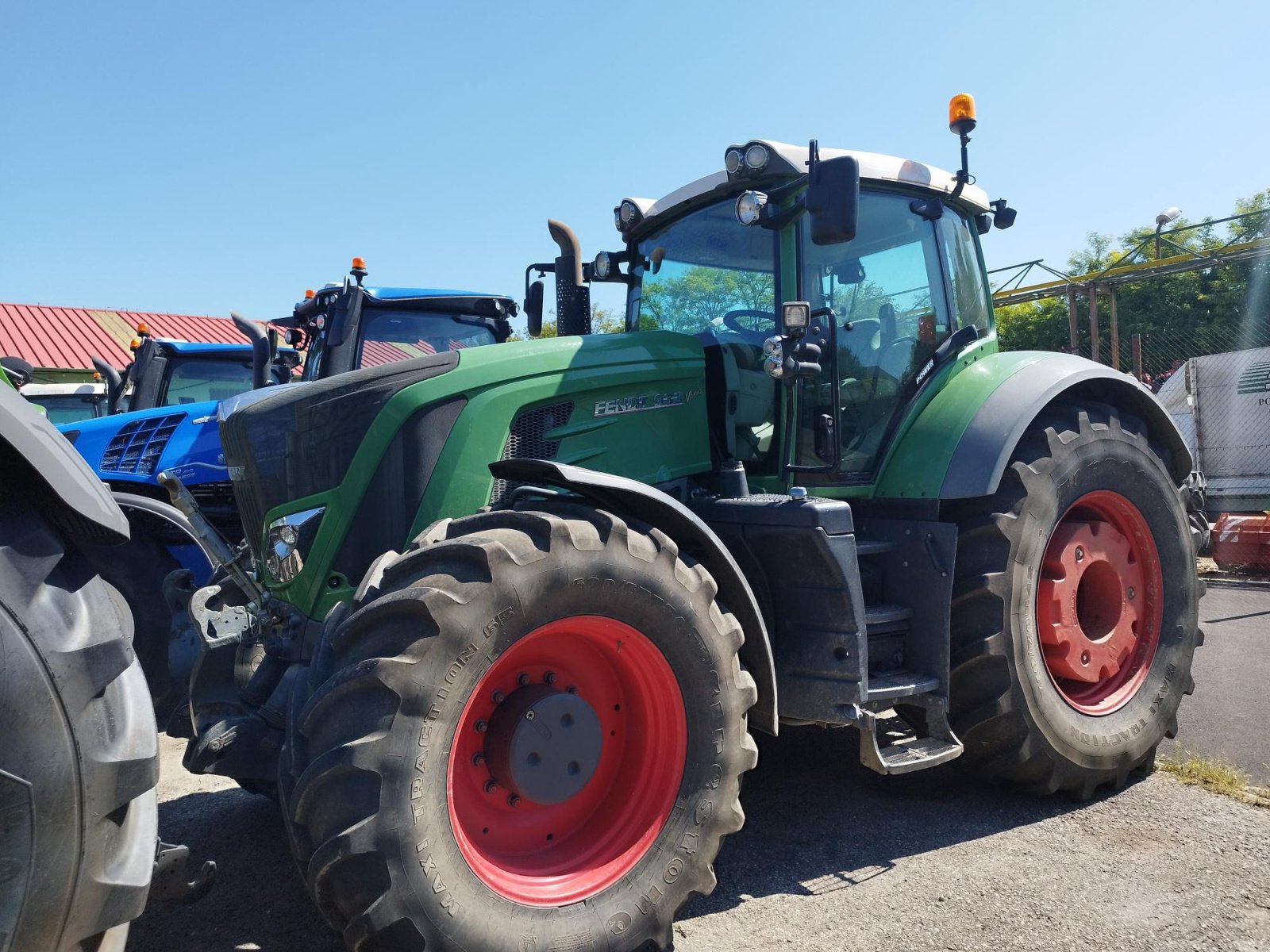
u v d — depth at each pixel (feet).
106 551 14.34
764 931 8.41
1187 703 14.88
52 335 72.18
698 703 8.31
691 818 8.20
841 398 11.59
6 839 4.97
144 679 6.06
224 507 18.85
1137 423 13.00
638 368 10.90
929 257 12.80
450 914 6.89
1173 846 9.99
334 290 20.68
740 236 11.99
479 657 7.20
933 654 10.77
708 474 11.68
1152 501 12.64
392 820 6.72
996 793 11.77
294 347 23.62
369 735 6.79
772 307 11.45
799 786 12.14
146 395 23.66
